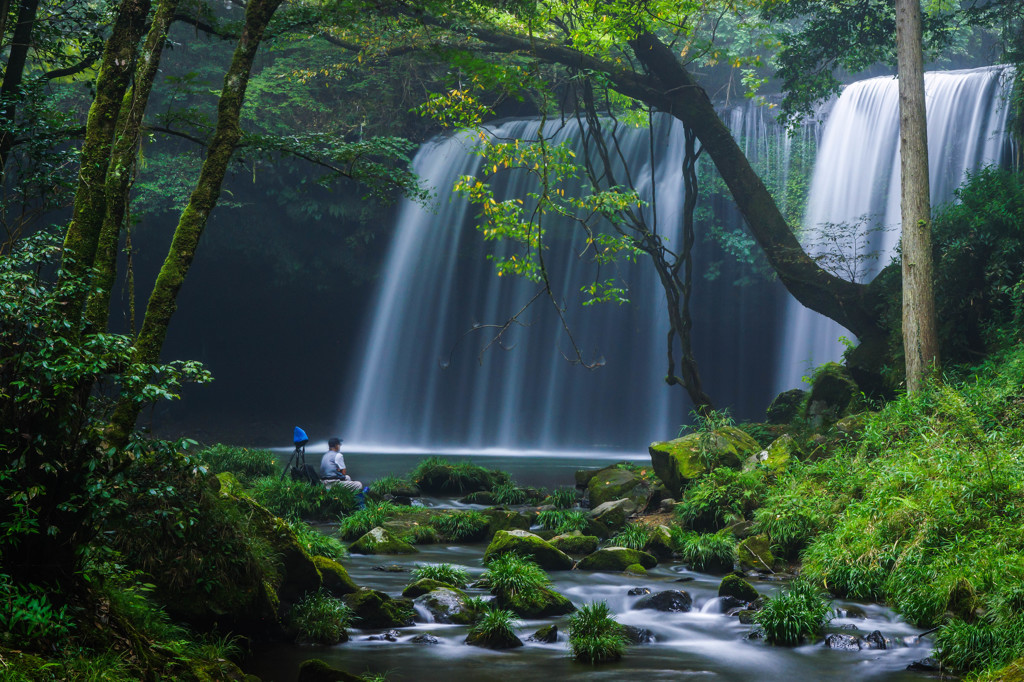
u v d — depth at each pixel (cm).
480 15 1327
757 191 1900
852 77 3759
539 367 3800
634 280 3600
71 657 455
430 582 924
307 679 623
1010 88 2177
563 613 891
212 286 3525
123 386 496
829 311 1819
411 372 3656
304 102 3020
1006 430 1055
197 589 676
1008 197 1526
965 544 861
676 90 1905
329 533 1402
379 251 3484
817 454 1338
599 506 1503
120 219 521
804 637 796
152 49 536
